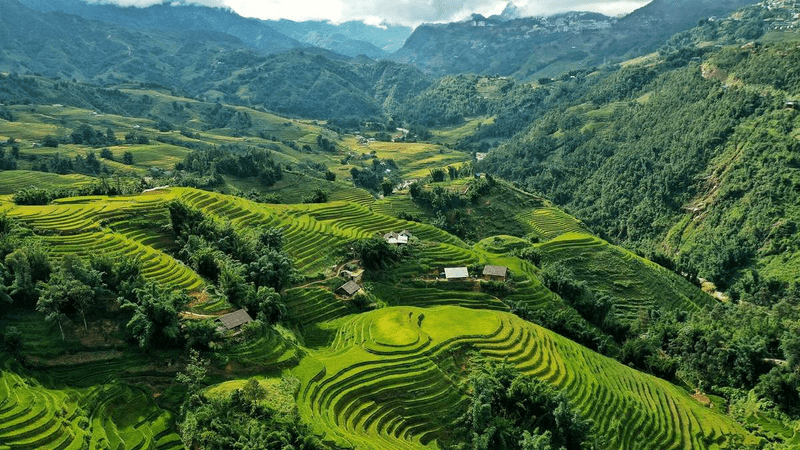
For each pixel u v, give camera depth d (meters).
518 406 63.44
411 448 55.84
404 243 109.75
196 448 51.09
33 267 66.56
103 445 50.12
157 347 62.28
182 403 56.81
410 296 96.38
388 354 69.94
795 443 69.75
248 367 63.12
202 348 63.34
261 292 76.75
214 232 93.12
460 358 72.19
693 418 73.44
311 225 112.69
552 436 61.88
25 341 59.31
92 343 61.22
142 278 71.00
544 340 80.00
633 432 67.81
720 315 100.62
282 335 72.25
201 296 74.75
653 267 134.12
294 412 54.94
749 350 83.56
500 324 80.31
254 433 50.41
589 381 72.69
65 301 62.09
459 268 101.94
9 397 52.19
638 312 116.81
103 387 56.56
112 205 96.12
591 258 130.12
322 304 86.38
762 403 77.75
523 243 135.75
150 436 52.41
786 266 137.25
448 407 63.62
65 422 51.19
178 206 92.25
